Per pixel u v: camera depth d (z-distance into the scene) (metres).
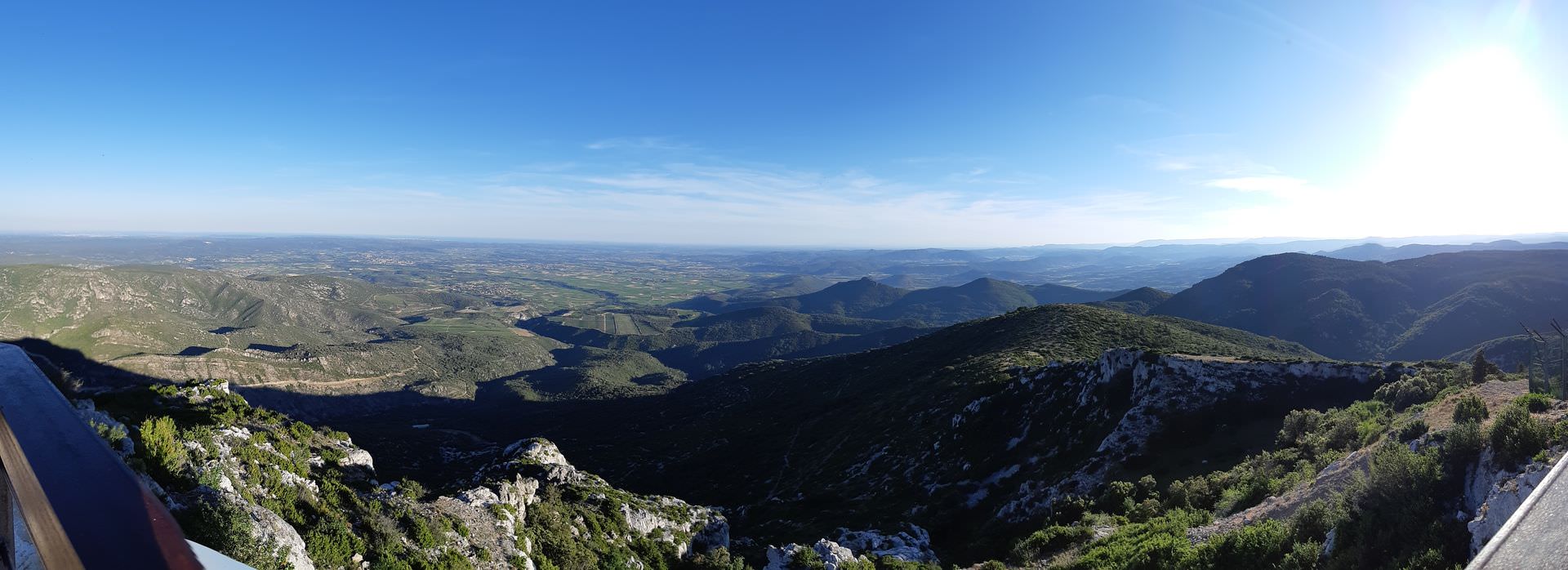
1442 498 16.22
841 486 66.12
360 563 15.09
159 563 2.25
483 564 18.97
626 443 117.75
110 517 2.54
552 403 195.88
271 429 22.56
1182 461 41.09
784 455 89.56
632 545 28.81
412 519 18.23
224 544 11.30
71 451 3.24
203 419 20.97
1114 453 44.88
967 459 59.66
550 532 24.83
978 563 34.78
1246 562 19.48
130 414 19.61
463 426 157.00
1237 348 97.44
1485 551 6.88
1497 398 26.45
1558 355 29.53
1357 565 16.19
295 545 13.21
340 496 18.31
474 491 23.33
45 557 2.49
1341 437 30.45
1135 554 24.11
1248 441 41.03
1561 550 6.59
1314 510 19.55
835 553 29.78
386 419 176.12
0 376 4.71
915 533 42.06
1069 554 29.12
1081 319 104.75
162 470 12.88
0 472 3.34
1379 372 43.16
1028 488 46.69
